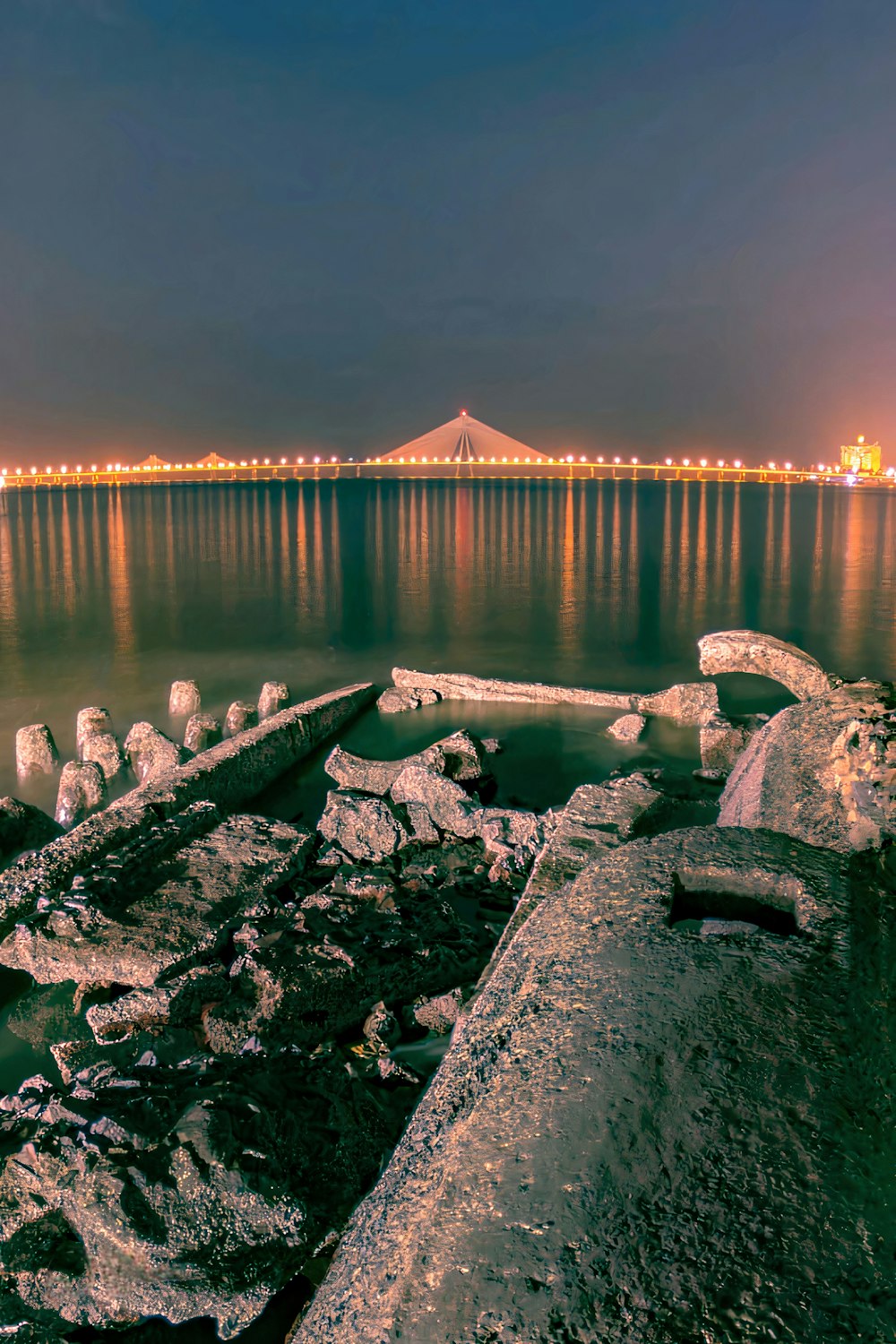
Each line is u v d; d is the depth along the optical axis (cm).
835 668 1911
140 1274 376
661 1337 259
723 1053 351
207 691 1770
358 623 2483
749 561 3838
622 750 1278
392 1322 285
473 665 1975
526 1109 346
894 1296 267
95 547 4669
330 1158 443
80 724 1392
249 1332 396
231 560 4028
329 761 1100
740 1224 289
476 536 5353
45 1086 536
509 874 848
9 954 700
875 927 455
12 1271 391
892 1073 358
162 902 752
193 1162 392
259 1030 591
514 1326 269
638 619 2500
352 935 714
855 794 556
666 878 482
